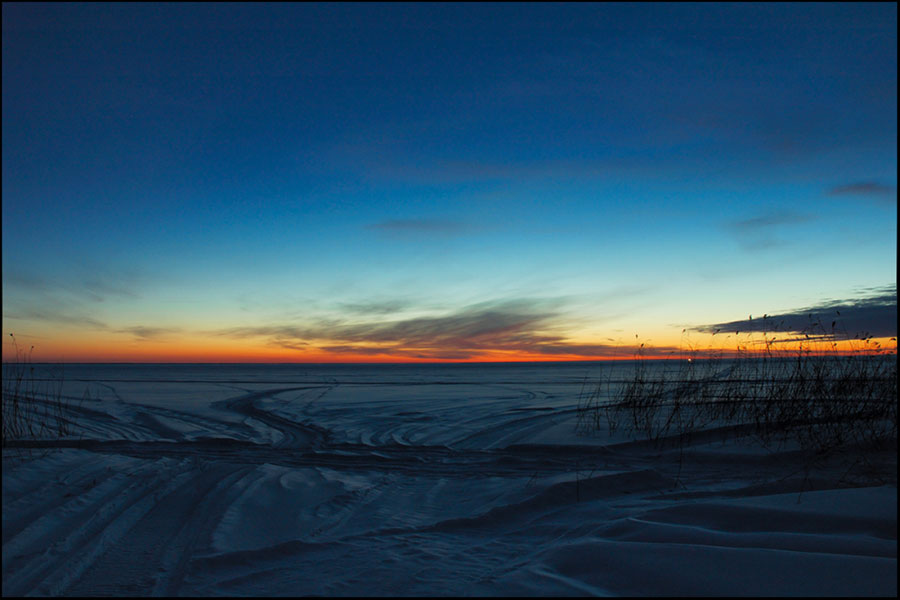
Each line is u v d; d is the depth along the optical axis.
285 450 9.14
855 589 3.07
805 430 8.70
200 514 5.28
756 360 11.48
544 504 5.71
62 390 20.95
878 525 4.05
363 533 4.81
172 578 3.76
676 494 5.89
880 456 7.19
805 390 9.73
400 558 4.09
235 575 3.80
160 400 17.50
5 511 5.14
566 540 4.41
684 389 11.81
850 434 8.23
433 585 3.49
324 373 52.94
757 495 5.81
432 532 4.89
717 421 9.78
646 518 4.59
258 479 6.71
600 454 8.44
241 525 4.96
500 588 3.36
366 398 18.05
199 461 7.86
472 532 4.89
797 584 3.15
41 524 4.84
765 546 3.76
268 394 20.02
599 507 5.48
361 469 7.68
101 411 13.97
